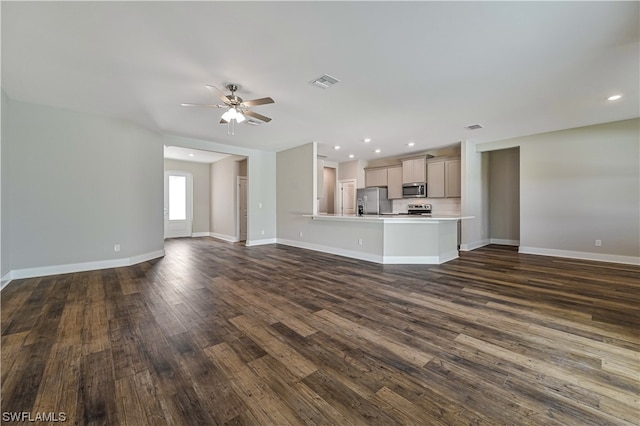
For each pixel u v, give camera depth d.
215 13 1.94
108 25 2.06
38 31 2.12
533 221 5.46
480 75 2.88
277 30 2.14
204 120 4.38
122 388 1.55
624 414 1.35
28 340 2.07
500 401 1.45
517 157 6.62
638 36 2.21
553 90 3.26
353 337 2.14
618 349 1.94
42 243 3.80
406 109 3.89
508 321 2.40
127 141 4.47
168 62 2.60
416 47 2.38
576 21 2.04
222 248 6.43
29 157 3.68
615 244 4.62
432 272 4.08
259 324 2.37
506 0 1.83
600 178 4.73
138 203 4.69
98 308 2.70
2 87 3.18
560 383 1.59
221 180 8.36
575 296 3.02
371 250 4.95
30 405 1.41
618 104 3.72
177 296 3.06
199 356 1.88
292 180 6.71
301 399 1.47
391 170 7.81
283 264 4.69
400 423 1.31
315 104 3.68
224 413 1.38
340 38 2.25
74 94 3.34
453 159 6.56
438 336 2.15
